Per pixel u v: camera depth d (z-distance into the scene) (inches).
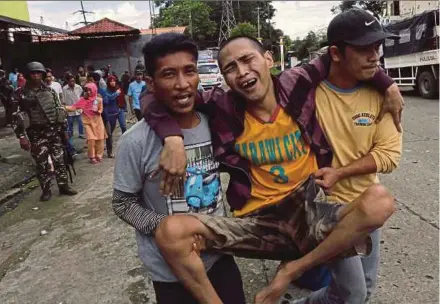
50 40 840.9
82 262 138.8
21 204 207.6
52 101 204.7
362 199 59.8
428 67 485.1
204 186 67.4
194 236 60.7
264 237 67.5
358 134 72.7
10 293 123.8
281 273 66.1
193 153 66.6
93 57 896.9
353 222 60.1
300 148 69.3
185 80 60.5
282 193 69.2
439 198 165.3
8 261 144.9
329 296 79.3
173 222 59.4
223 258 70.7
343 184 76.0
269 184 69.6
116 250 145.2
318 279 106.1
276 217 68.5
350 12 66.9
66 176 214.7
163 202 65.9
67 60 873.5
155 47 59.7
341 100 72.4
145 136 63.6
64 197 211.8
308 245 66.6
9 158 292.8
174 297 67.4
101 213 183.5
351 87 72.7
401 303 103.7
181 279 61.4
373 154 72.6
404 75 539.2
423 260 121.3
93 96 277.0
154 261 66.3
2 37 616.4
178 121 65.6
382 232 139.6
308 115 69.8
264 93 66.4
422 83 498.9
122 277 126.6
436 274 114.3
